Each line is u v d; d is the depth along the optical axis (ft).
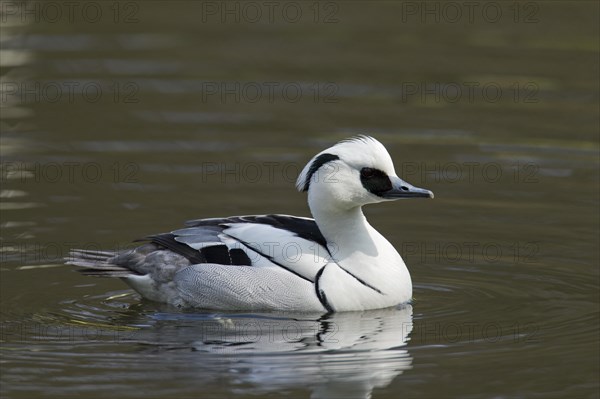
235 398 33.81
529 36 85.51
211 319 41.68
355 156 42.52
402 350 38.09
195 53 82.48
